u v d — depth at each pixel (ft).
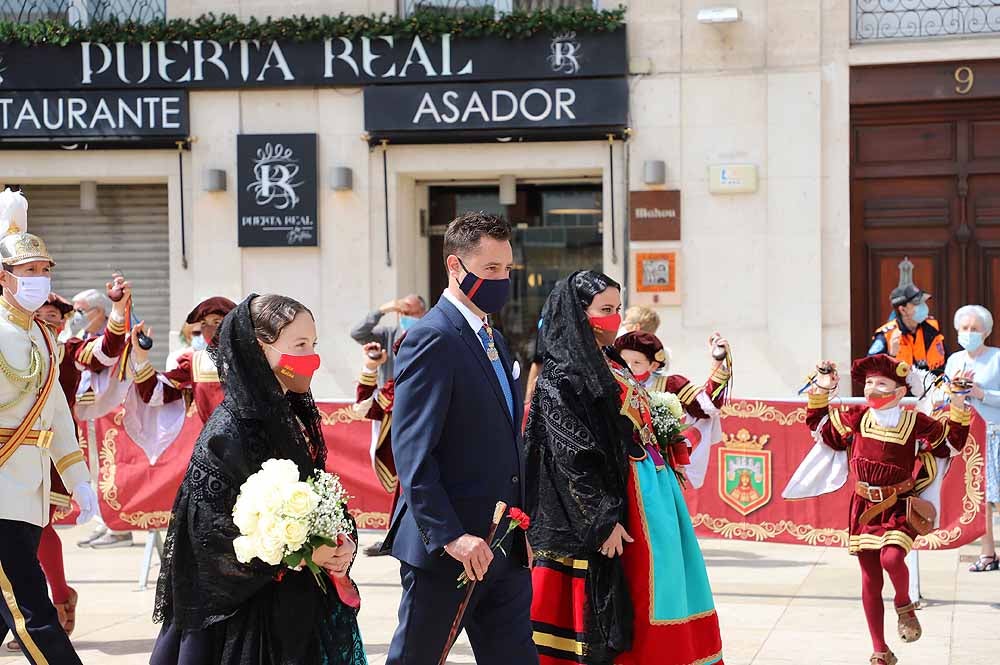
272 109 37.24
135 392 22.15
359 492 27.02
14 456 16.03
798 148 34.96
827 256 35.06
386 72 36.58
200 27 36.99
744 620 21.20
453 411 12.97
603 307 15.12
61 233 39.47
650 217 35.70
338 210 37.17
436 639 12.95
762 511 24.40
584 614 14.71
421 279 39.32
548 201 38.81
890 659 17.76
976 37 34.60
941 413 19.30
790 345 35.09
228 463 11.08
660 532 14.89
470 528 12.89
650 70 35.58
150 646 20.08
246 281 37.47
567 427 14.57
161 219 39.09
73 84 37.52
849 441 18.99
